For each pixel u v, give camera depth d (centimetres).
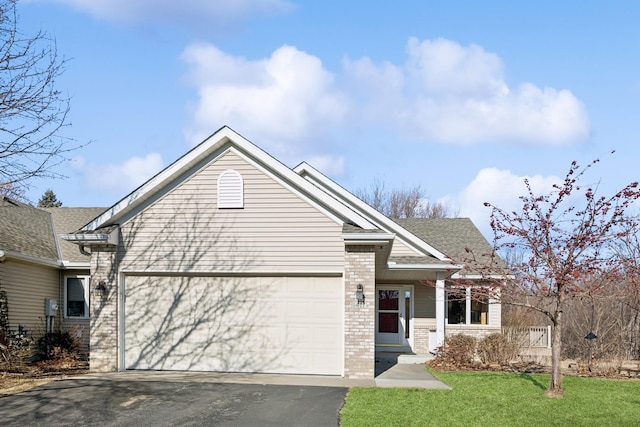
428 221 2706
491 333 2052
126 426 1004
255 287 1545
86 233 1506
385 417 1056
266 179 1539
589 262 1255
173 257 1544
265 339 1527
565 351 2133
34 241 2086
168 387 1295
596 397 1255
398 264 1864
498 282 1448
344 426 1001
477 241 2473
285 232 1522
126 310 1567
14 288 1855
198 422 1027
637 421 1069
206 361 1538
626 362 1870
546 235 1273
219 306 1552
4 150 1348
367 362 1450
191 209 1552
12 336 1769
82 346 2098
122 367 1545
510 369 1727
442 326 1936
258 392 1252
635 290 1628
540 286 1321
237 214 1538
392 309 2239
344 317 1467
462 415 1080
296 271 1512
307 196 1527
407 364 1889
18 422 1023
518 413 1104
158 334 1555
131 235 1562
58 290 2134
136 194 1533
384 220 2077
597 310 1933
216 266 1530
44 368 1664
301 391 1266
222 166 1552
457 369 1723
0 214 2116
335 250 1508
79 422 1026
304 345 1516
